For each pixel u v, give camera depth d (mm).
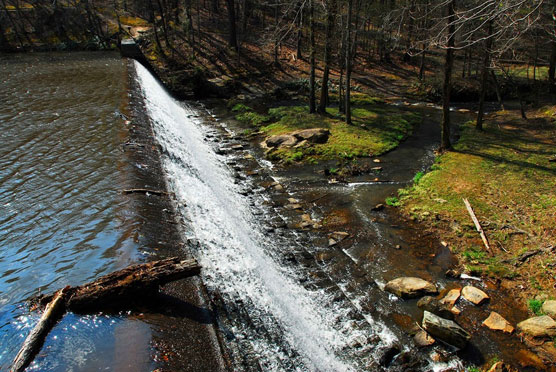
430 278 9828
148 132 14531
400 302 9078
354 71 38562
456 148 18641
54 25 40438
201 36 41875
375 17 30625
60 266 6641
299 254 10836
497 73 33938
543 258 10023
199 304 6520
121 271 5918
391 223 12367
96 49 39000
